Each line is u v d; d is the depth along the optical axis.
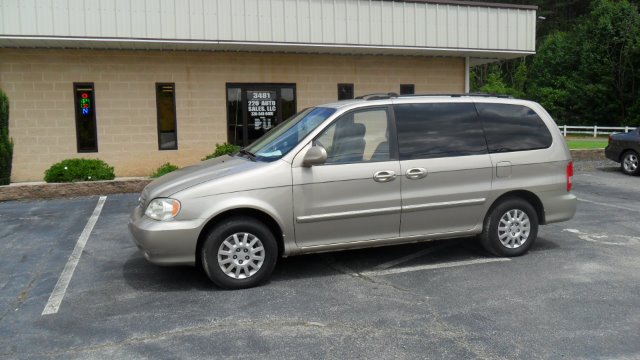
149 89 13.68
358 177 5.95
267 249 5.73
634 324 4.73
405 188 6.14
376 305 5.22
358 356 4.18
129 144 13.67
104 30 12.03
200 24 12.56
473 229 6.55
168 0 12.34
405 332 4.61
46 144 13.20
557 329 4.63
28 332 4.74
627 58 40.72
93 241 7.77
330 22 13.41
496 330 4.62
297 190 5.77
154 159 13.86
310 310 5.11
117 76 13.46
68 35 11.86
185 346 4.40
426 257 6.82
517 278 5.96
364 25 13.70
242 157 6.39
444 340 4.45
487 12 14.80
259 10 12.89
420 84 15.84
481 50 14.84
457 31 14.55
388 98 6.36
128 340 4.54
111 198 11.02
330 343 4.41
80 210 9.89
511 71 60.38
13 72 12.91
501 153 6.59
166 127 13.91
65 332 4.73
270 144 6.30
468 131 6.51
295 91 14.73
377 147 6.13
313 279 6.01
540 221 6.92
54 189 11.11
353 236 6.04
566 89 44.78
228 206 5.54
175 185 5.70
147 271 6.38
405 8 14.02
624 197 11.16
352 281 5.93
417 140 6.27
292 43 13.17
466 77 16.09
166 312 5.12
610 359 4.10
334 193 5.89
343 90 15.16
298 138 6.03
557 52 47.66
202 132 14.11
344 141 6.03
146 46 13.06
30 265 6.71
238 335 4.59
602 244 7.39
